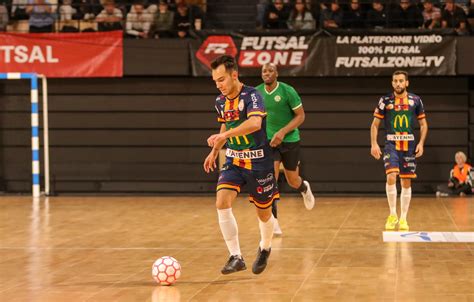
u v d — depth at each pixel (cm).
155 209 1600
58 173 1989
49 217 1459
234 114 764
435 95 1919
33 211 1570
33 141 1884
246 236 1172
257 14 1984
